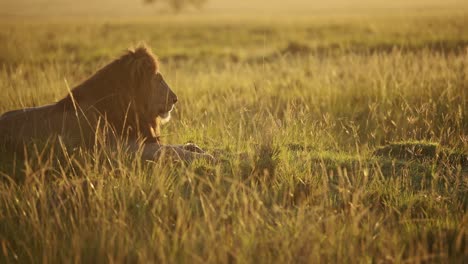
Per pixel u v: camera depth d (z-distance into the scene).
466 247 7.50
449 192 9.67
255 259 7.18
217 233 7.68
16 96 16.86
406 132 14.05
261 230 7.95
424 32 43.66
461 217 8.48
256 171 10.28
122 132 10.75
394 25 54.06
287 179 10.02
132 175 9.32
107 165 10.42
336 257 7.29
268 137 11.67
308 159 10.48
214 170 10.41
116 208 8.91
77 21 91.75
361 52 35.53
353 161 11.41
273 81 21.48
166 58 38.16
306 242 7.33
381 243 7.51
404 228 8.27
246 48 42.91
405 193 9.48
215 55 38.84
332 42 42.28
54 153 10.43
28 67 27.47
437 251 7.58
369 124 15.08
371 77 18.89
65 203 8.91
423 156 12.05
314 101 17.27
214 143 12.88
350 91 18.09
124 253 7.31
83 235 7.66
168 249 7.30
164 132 14.08
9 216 8.44
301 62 29.61
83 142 10.59
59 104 11.22
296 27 62.00
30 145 10.55
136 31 62.16
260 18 92.81
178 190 8.84
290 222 7.91
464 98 15.16
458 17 61.72
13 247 8.05
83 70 27.75
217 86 20.62
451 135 13.00
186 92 19.55
